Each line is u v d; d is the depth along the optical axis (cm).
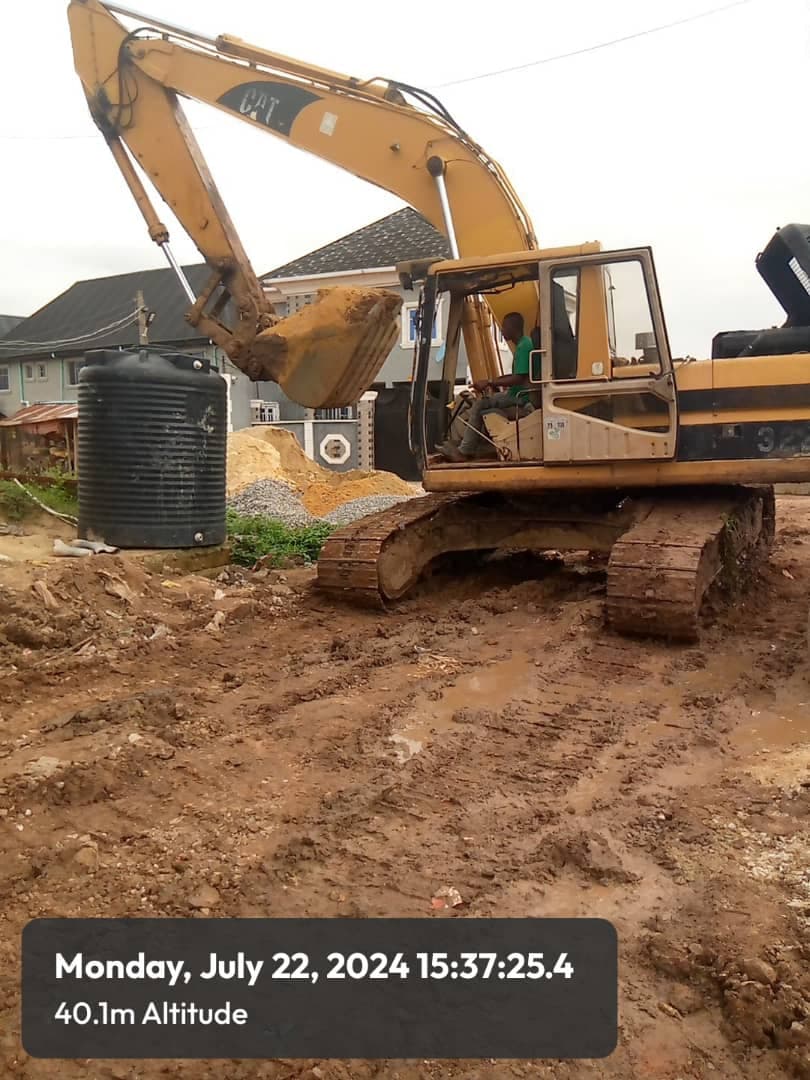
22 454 1784
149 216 901
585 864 348
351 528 787
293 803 403
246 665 607
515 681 569
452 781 425
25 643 622
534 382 733
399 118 834
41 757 439
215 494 887
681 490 775
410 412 788
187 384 845
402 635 677
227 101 878
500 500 845
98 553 812
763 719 512
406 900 329
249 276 880
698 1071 253
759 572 905
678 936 305
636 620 641
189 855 357
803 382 691
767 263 791
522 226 823
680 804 402
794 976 280
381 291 812
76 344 3597
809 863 351
